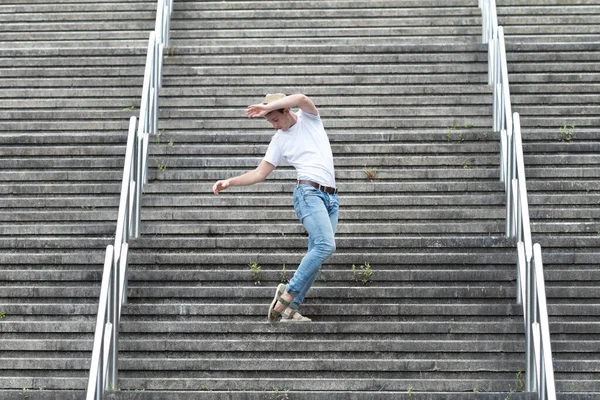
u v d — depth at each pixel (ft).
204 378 29.60
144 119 36.78
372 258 32.73
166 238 33.71
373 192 36.17
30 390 29.19
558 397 28.14
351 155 37.76
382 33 46.26
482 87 41.19
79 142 38.93
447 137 38.24
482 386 29.19
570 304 31.35
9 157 38.11
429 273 32.09
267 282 32.48
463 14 46.93
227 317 31.37
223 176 36.83
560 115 39.88
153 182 36.78
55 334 31.12
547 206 35.42
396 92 41.32
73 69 43.29
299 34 46.44
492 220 34.99
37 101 41.91
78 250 34.14
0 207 36.01
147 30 48.26
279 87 41.81
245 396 28.66
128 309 31.30
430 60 42.73
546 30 45.93
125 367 29.84
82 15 48.91
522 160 32.01
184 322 30.83
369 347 30.09
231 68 42.52
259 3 47.93
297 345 30.14
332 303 31.63
